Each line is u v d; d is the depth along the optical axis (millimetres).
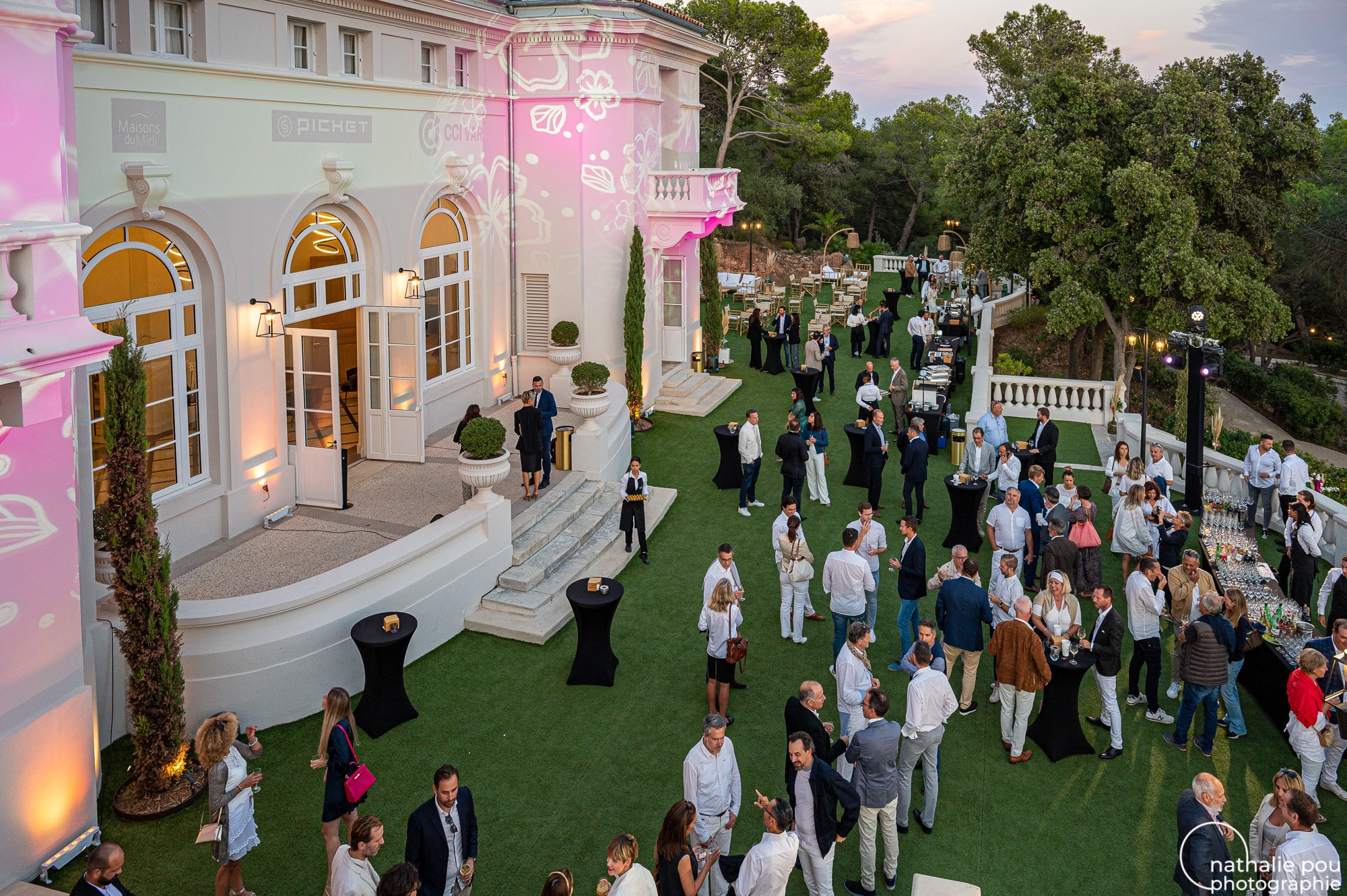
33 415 6496
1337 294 39188
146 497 7828
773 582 12883
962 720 9812
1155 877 7676
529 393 14078
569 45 17562
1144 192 21141
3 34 6262
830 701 10094
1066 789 8766
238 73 11148
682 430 19344
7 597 6871
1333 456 34625
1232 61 22938
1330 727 8273
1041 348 31953
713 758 7027
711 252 23891
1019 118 23500
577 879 7492
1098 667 9203
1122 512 12203
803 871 7387
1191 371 14539
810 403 20594
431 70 15750
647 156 19312
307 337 12484
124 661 8914
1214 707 9078
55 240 6629
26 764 7062
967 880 7633
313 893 7270
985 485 13688
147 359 10555
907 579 10305
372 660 9180
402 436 14422
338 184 12938
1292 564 11641
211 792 6750
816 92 38125
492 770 8836
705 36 21266
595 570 12867
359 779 7215
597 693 10141
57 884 7250
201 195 10836
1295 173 23141
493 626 11227
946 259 50094
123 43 9789
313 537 11742
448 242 16812
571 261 18344
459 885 6578
